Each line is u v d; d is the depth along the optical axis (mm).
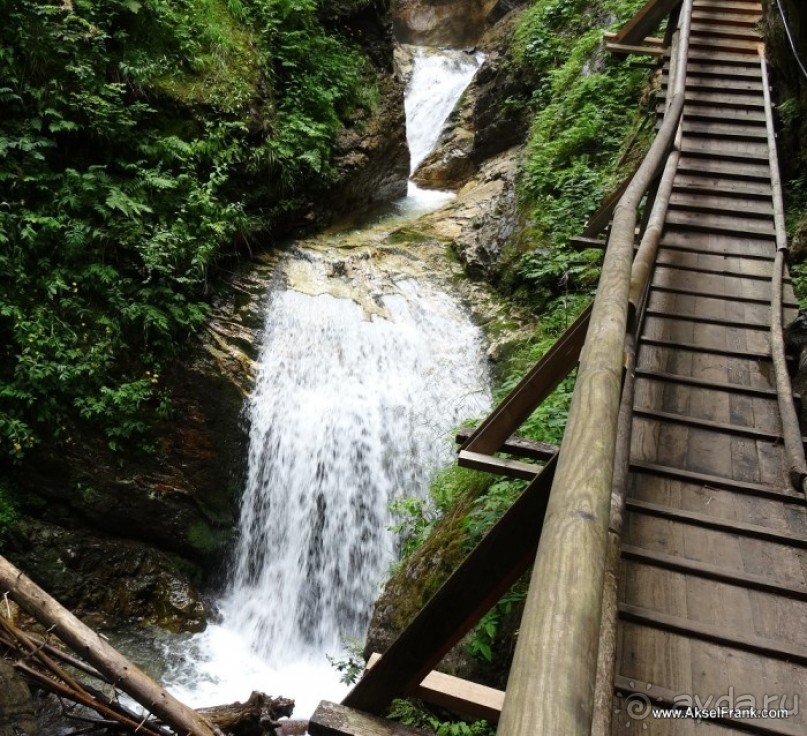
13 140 7645
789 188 7352
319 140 11117
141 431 7754
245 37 10672
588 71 11297
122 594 7410
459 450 4250
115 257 8094
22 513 7359
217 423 8203
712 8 9164
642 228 6266
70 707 5230
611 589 2379
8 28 7793
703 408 3768
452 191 14523
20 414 7191
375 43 13750
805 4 6262
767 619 2547
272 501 8336
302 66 11680
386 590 5973
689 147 7164
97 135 8273
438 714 4906
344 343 9188
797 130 7402
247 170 9664
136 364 7922
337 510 8547
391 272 10227
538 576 1475
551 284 8930
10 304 7250
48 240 7656
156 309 8062
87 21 8359
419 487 8453
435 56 19078
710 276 5152
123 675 4629
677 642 2453
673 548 2855
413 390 9047
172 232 8438
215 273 9062
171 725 4715
